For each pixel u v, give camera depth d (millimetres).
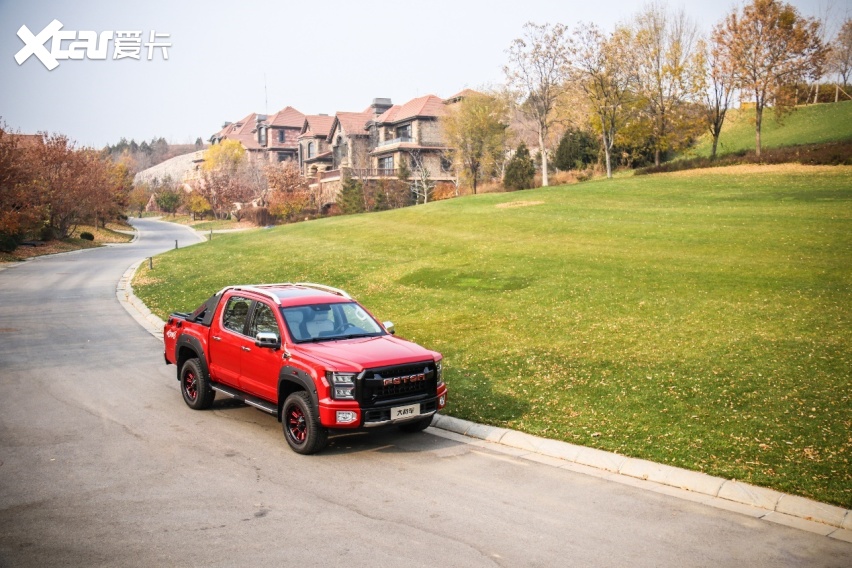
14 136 45156
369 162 83688
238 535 5914
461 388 11039
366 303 18438
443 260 23125
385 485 7199
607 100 52812
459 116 62469
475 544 5746
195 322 10562
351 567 5312
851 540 5875
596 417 9367
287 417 8438
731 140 67312
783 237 21609
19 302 22859
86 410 10297
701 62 53094
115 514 6387
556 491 7055
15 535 5918
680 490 7121
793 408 9195
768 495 6770
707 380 10555
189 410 10359
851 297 14930
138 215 123125
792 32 45656
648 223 26422
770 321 13648
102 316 20031
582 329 14227
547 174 60938
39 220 49281
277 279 22797
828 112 67875
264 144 112812
